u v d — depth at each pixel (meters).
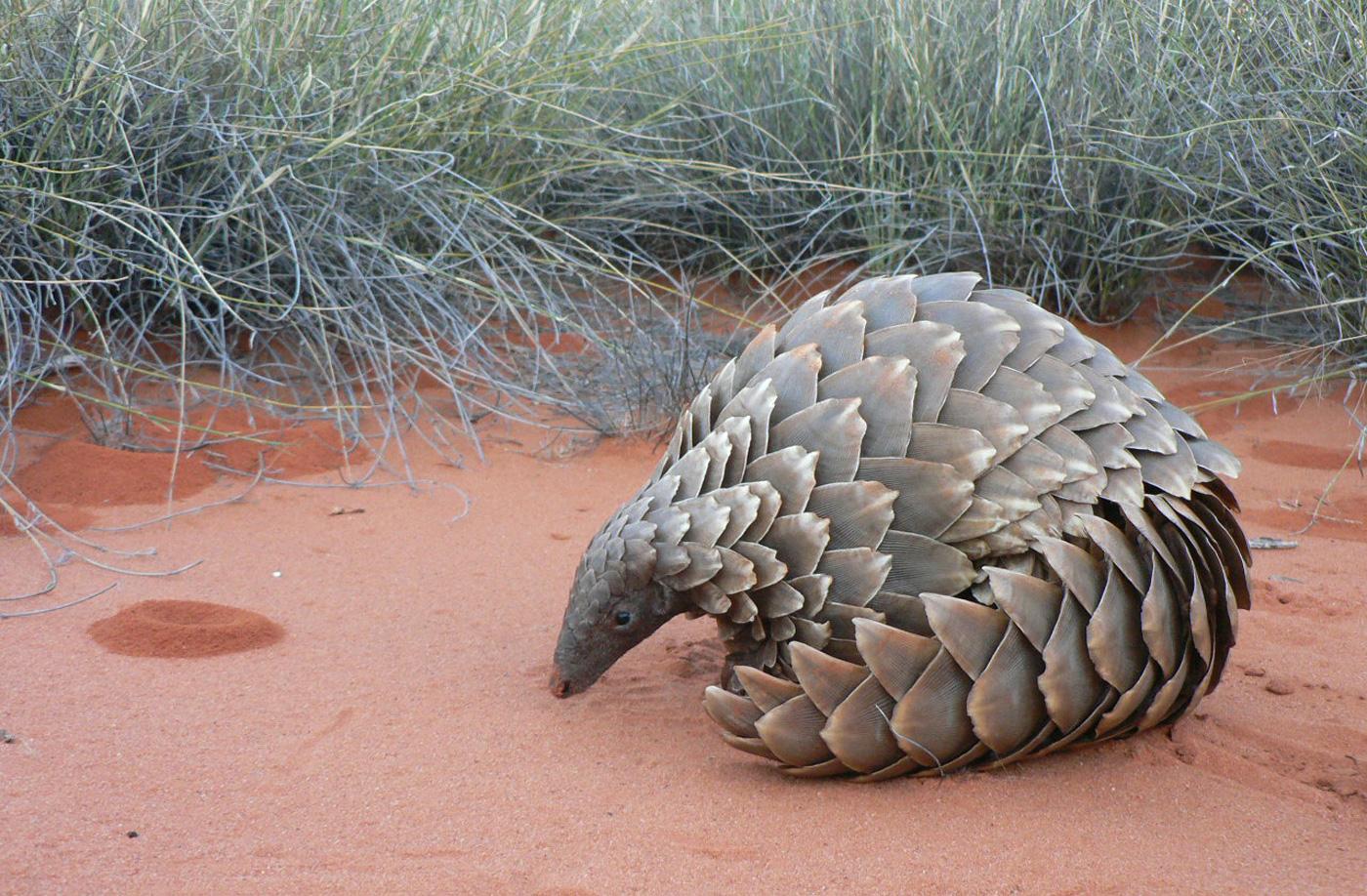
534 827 2.30
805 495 2.33
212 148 3.07
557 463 2.97
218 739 2.39
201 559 2.70
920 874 2.26
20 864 2.25
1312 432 3.04
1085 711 2.31
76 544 2.71
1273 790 2.35
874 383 2.34
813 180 3.74
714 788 2.34
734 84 3.84
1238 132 3.26
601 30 3.85
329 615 2.60
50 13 3.02
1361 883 2.25
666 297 3.69
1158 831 2.30
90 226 3.02
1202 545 2.33
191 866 2.25
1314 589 2.68
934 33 3.66
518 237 3.54
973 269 3.53
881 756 2.31
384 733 2.41
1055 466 2.31
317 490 2.87
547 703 2.46
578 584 2.40
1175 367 3.34
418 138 3.21
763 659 2.37
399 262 3.22
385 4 3.34
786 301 3.65
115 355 3.02
